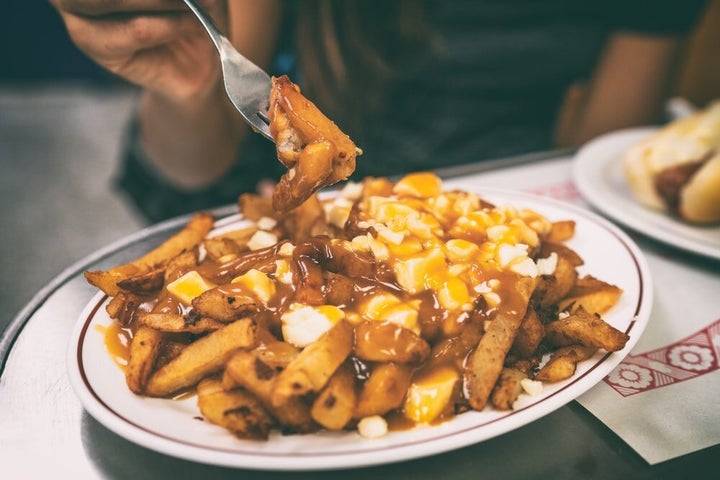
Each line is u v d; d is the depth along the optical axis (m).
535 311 0.36
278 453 0.29
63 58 2.13
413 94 0.87
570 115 0.90
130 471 0.31
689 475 0.30
